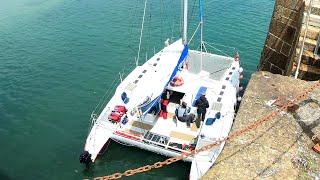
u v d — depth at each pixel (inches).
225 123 509.0
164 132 533.3
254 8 1040.2
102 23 987.9
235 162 307.9
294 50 535.8
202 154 462.3
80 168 510.0
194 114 545.0
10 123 605.3
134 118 552.4
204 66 681.0
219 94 563.5
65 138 572.7
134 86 571.5
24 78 737.6
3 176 494.6
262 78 418.0
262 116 359.9
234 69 637.3
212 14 1012.5
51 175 498.9
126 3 1112.8
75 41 895.1
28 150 546.0
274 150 316.8
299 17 554.6
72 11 1067.3
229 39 887.1
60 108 646.5
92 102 666.8
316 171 295.6
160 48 864.9
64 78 742.5
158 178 489.7
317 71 511.8
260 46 853.8
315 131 336.2
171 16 1019.3
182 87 608.7
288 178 289.9
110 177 371.9
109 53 844.6
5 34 925.8
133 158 521.0
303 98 378.6
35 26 973.2
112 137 520.4
